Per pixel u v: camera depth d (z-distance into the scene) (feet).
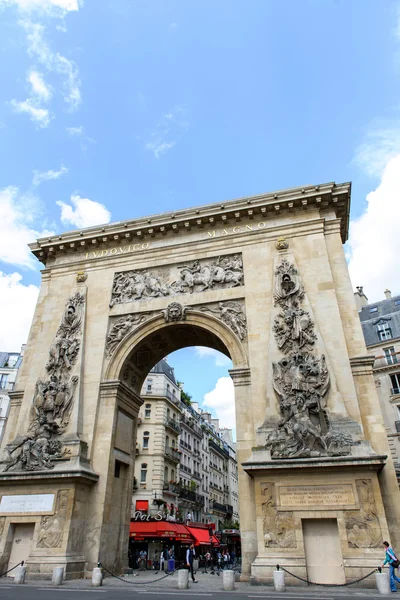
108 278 114.93
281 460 77.00
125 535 99.76
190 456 258.16
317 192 104.17
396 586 64.75
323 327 91.30
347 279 96.43
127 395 107.04
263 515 75.51
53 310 114.21
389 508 74.13
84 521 87.71
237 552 283.38
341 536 70.79
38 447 92.02
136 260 115.03
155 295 108.58
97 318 109.70
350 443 76.59
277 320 94.07
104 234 118.01
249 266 103.96
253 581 71.20
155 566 138.72
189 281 106.93
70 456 89.92
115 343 105.29
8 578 81.35
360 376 85.56
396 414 190.29
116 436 99.35
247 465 78.18
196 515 253.03
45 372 104.01
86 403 99.25
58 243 121.39
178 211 115.14
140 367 115.65
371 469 73.31
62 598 53.01
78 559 82.94
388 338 206.49
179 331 108.78
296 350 89.10
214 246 109.81
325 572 70.54
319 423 80.64
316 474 76.02
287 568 70.85
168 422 223.10
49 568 78.69
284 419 81.71
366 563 67.72
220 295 102.78
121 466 103.35
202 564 169.99
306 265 99.45
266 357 91.91
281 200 105.81
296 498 75.31
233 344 96.89
